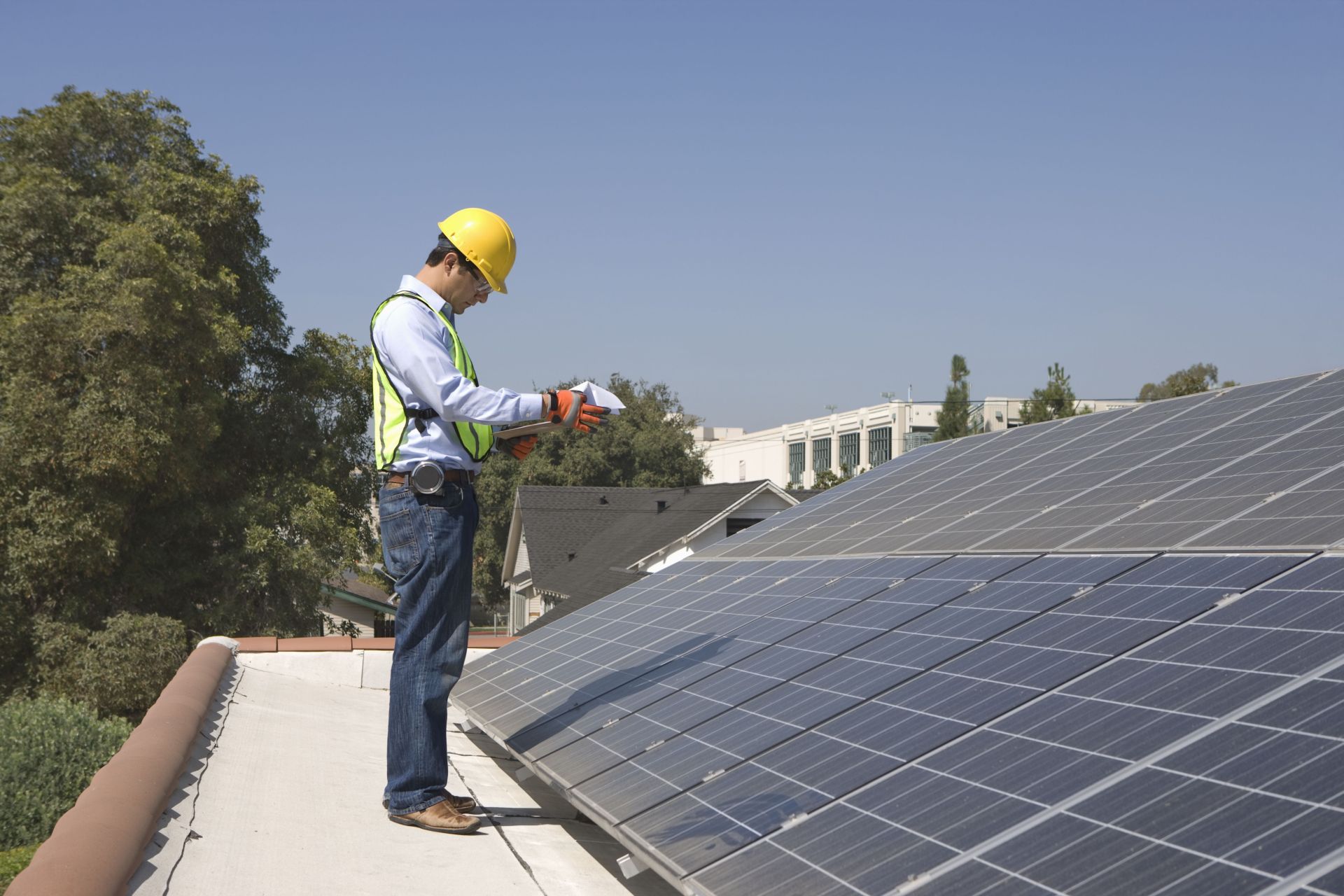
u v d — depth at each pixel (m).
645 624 8.39
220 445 31.23
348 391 34.38
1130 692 3.88
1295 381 8.54
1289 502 5.63
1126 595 5.05
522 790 7.27
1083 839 2.96
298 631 30.88
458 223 4.96
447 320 4.98
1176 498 6.68
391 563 5.10
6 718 15.55
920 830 3.40
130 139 29.97
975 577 6.39
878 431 84.06
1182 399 9.75
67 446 24.88
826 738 4.53
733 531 36.94
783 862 3.55
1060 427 10.84
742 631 7.07
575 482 72.81
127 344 25.31
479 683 8.39
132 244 25.41
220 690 8.29
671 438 77.81
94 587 27.38
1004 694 4.34
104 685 24.97
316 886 4.22
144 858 4.05
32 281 26.67
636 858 4.84
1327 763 2.84
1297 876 2.40
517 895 4.55
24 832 13.93
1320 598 4.07
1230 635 4.08
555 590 40.00
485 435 5.04
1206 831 2.76
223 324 28.00
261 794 5.49
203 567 29.80
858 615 6.43
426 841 5.11
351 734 7.96
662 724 5.56
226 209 29.92
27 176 27.28
